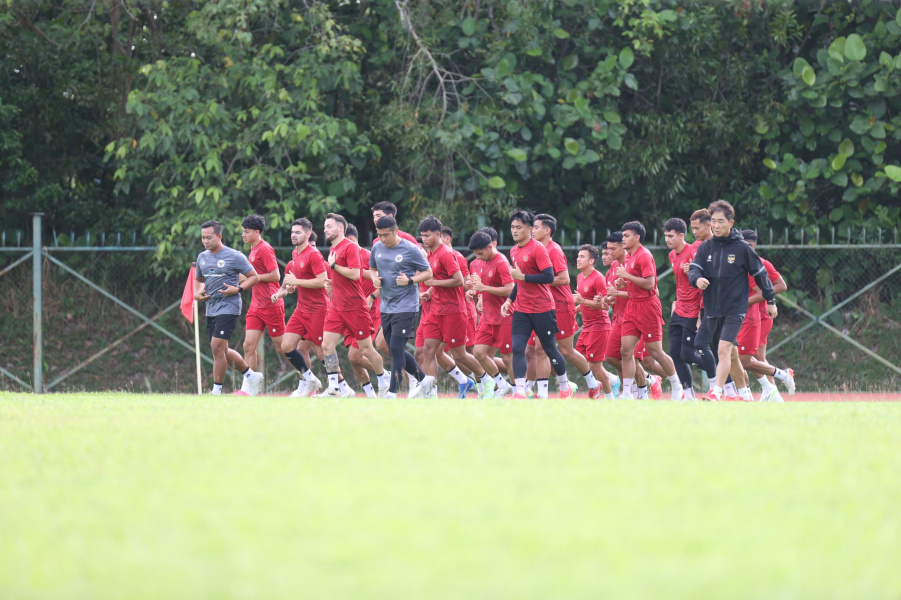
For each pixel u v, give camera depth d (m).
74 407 26.25
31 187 71.62
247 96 64.25
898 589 9.27
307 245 42.47
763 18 72.12
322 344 40.88
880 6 70.31
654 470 14.87
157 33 70.12
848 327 66.38
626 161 68.50
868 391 61.78
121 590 9.45
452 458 15.85
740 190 73.88
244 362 43.56
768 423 20.47
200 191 59.91
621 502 12.77
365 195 68.81
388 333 38.09
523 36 65.94
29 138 71.88
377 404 26.62
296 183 65.62
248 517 12.09
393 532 11.32
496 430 18.97
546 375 41.56
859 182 68.62
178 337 66.75
